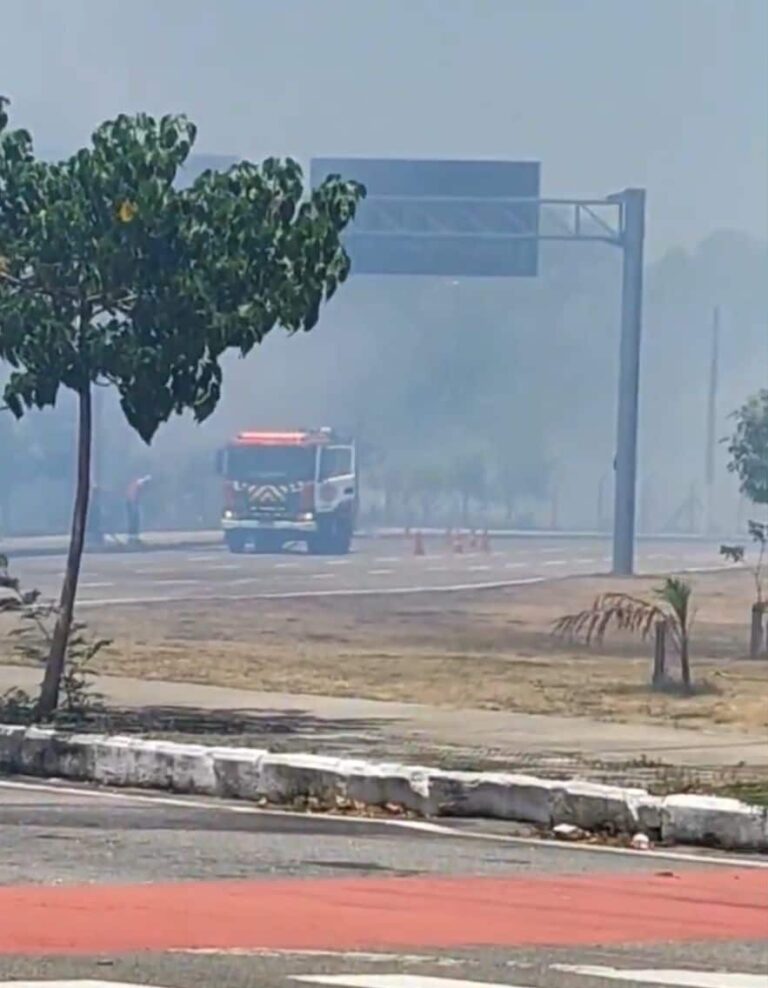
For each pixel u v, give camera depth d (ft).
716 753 110.42
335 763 92.68
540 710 136.36
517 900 66.13
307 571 346.74
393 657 184.75
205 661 173.37
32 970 51.96
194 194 117.70
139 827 83.05
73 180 117.91
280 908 63.00
